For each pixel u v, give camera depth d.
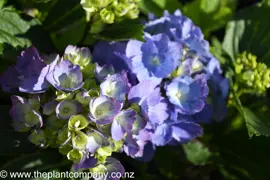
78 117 0.49
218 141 0.65
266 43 0.67
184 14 0.67
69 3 0.58
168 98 0.56
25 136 0.54
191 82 0.56
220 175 0.67
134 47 0.55
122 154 0.61
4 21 0.55
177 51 0.56
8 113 0.55
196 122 0.58
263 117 0.62
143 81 0.52
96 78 0.52
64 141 0.50
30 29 0.57
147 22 0.60
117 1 0.55
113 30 0.57
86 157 0.50
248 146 0.63
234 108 0.64
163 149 0.63
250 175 0.63
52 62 0.51
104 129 0.50
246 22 0.67
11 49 0.55
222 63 0.63
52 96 0.51
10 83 0.53
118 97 0.51
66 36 0.60
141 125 0.52
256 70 0.62
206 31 0.67
